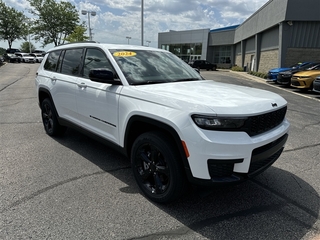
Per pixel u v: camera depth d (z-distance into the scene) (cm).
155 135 274
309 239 238
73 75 417
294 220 266
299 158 433
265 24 2278
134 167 309
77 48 428
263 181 350
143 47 409
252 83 1767
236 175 246
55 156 414
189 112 243
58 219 256
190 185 273
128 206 282
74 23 5138
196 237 237
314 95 1204
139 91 296
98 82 343
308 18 1798
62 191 309
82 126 399
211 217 267
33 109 777
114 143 337
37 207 275
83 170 367
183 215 270
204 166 237
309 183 346
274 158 299
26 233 235
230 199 303
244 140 238
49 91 471
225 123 234
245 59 3325
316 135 566
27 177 341
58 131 496
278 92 1303
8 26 5284
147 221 258
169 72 373
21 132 538
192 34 4716
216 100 255
